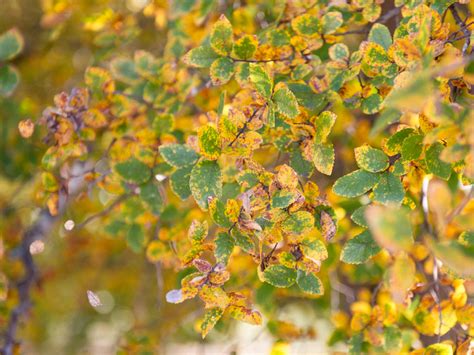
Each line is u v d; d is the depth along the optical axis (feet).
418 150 1.94
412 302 2.34
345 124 2.77
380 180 1.96
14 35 2.48
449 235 2.27
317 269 2.01
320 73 2.24
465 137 1.80
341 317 2.67
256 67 1.96
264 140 2.18
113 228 2.68
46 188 2.46
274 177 1.98
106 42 2.74
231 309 2.02
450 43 2.03
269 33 2.20
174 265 2.57
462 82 2.00
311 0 2.28
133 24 2.83
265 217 1.97
